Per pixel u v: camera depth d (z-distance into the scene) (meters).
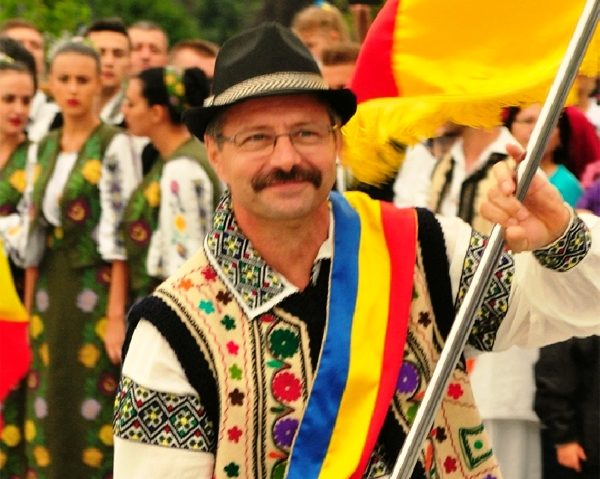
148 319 5.15
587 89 9.76
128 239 10.46
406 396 5.20
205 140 5.31
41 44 14.30
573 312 5.20
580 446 8.79
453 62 5.59
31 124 12.48
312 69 5.07
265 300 5.16
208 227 10.29
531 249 5.00
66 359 10.89
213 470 5.14
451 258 5.32
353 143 5.64
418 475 5.17
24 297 11.30
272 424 5.11
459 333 4.89
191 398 5.12
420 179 8.73
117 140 10.66
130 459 5.15
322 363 5.10
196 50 13.27
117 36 13.27
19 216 11.27
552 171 9.41
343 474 5.02
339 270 5.20
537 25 5.50
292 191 5.03
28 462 11.24
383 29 5.66
